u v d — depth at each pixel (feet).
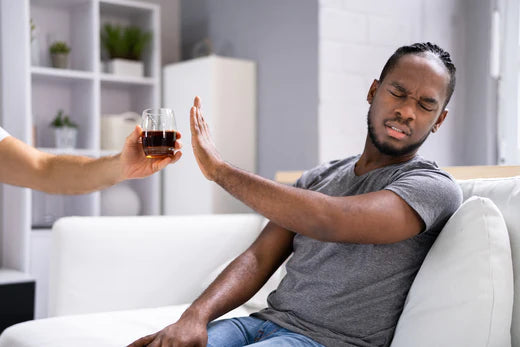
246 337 4.58
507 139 9.98
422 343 3.98
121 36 12.65
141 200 12.84
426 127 4.40
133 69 12.43
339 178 4.81
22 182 5.48
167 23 13.84
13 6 10.98
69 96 12.55
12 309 9.84
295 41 10.55
